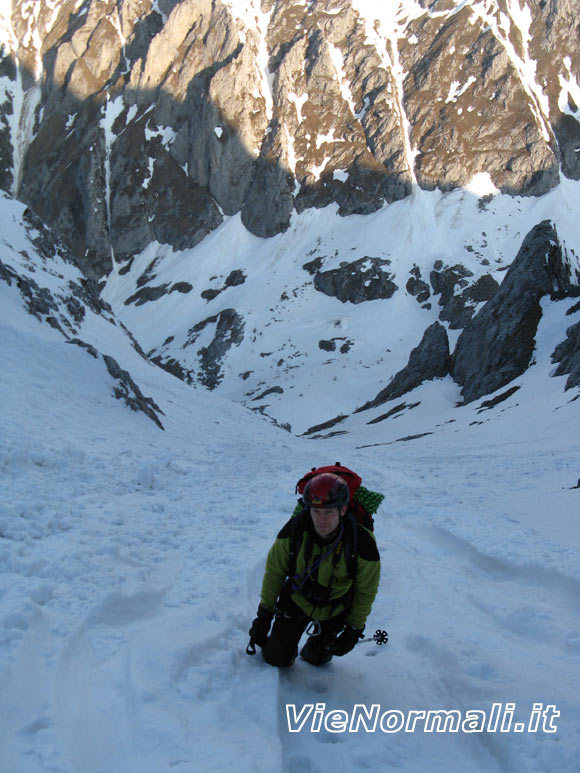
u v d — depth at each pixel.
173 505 8.94
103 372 21.00
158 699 3.25
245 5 197.62
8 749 2.69
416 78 174.12
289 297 139.38
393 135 164.50
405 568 6.73
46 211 183.50
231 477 12.50
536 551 7.02
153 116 186.12
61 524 6.66
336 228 159.75
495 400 55.72
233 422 32.31
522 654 4.49
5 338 19.27
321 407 95.44
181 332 139.25
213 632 4.26
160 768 2.70
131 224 174.00
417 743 3.30
